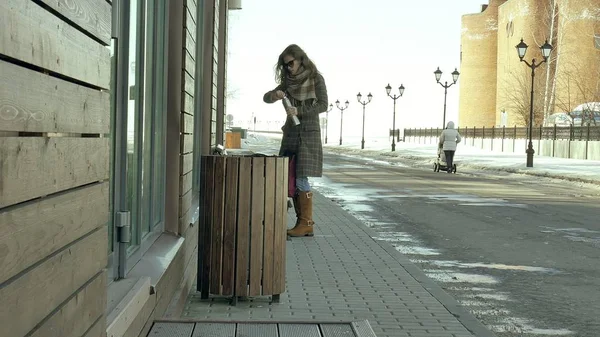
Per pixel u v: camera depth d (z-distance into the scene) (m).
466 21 95.31
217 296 6.10
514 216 14.14
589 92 63.88
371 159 49.25
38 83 1.88
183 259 5.94
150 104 5.16
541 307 6.50
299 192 9.85
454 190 21.27
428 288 6.65
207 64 9.36
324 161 43.91
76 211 2.28
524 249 9.91
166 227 5.87
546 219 13.73
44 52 1.92
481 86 93.62
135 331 3.71
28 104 1.81
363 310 5.74
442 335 5.06
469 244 10.30
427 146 71.12
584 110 52.84
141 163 4.62
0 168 1.66
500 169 35.53
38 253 1.92
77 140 2.29
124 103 4.03
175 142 5.90
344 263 7.88
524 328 5.76
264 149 53.44
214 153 6.61
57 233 2.08
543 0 72.81
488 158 46.59
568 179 28.48
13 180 1.73
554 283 7.59
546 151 49.66
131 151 4.47
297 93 9.41
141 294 3.83
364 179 26.20
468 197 18.61
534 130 52.81
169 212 5.87
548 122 60.22
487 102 93.56
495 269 8.35
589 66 65.56
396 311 5.75
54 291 2.07
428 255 9.30
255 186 5.70
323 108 9.44
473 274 8.04
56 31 2.02
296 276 7.08
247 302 5.92
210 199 5.75
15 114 1.73
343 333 4.26
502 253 9.53
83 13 2.29
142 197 4.91
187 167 6.40
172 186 5.88
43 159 1.94
